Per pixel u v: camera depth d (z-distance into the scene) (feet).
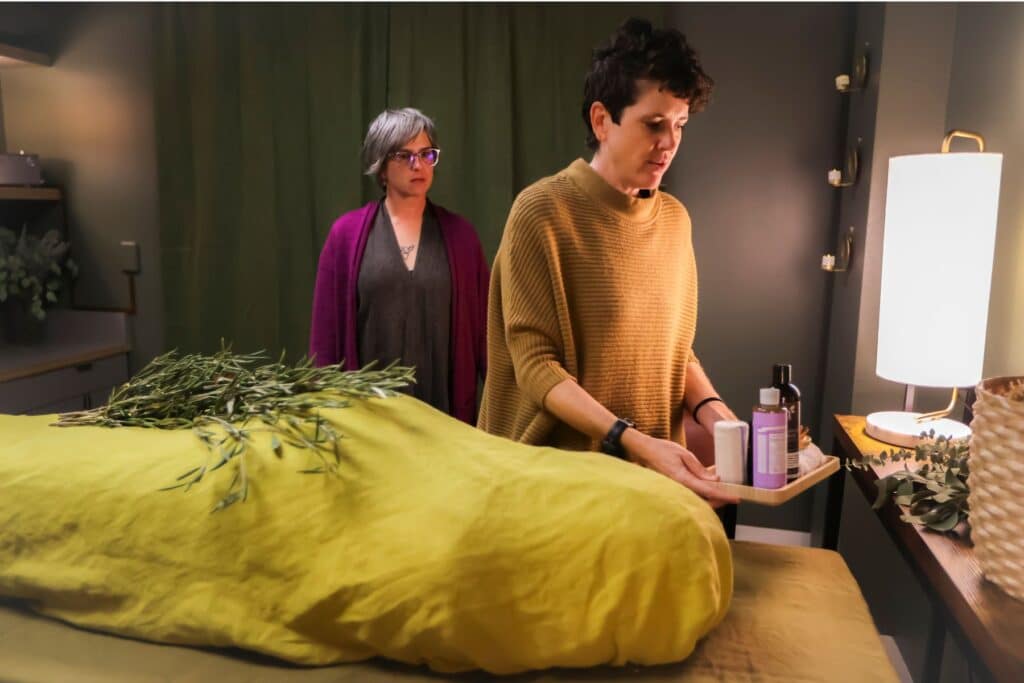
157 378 3.71
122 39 11.08
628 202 4.35
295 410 3.41
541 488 2.90
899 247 6.15
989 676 3.06
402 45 9.98
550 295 4.25
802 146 9.68
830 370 9.67
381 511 2.92
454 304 8.30
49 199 11.37
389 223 8.35
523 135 9.95
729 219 9.96
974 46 7.02
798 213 9.79
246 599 2.87
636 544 2.72
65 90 11.37
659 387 4.68
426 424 3.41
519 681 2.79
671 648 2.73
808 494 10.21
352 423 3.31
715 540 2.85
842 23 9.41
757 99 9.71
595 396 4.43
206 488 2.98
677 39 3.94
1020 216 5.90
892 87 7.80
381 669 2.85
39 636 3.00
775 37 9.58
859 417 6.79
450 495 2.91
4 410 9.61
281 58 10.40
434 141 8.30
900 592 7.63
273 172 10.62
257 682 2.77
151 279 11.55
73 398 10.66
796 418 4.00
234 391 3.52
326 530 2.88
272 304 10.89
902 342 6.17
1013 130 6.10
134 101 11.18
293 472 3.01
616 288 4.34
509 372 4.67
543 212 4.23
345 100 10.29
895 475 4.46
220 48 10.60
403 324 8.16
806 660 2.89
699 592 2.71
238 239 10.91
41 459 3.17
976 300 5.90
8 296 11.71
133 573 2.94
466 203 10.18
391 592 2.73
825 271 9.83
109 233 11.57
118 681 2.75
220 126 10.73
